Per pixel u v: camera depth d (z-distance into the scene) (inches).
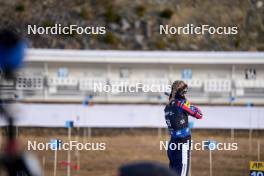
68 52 2896.2
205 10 3811.5
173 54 3009.4
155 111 2397.9
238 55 3029.0
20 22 3449.8
